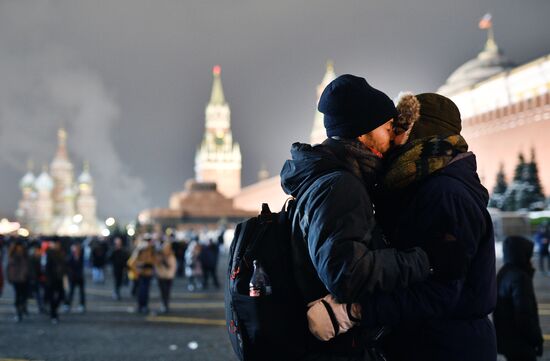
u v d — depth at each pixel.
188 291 27.33
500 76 115.12
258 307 3.37
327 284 3.24
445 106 3.94
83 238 58.84
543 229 31.27
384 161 3.77
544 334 12.64
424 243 3.44
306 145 3.61
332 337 3.34
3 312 20.52
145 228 76.38
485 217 3.57
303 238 3.39
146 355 11.76
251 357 3.42
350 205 3.29
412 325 3.58
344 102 3.57
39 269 19.17
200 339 13.61
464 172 3.58
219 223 135.38
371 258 3.22
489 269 3.57
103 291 28.48
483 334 3.57
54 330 15.73
